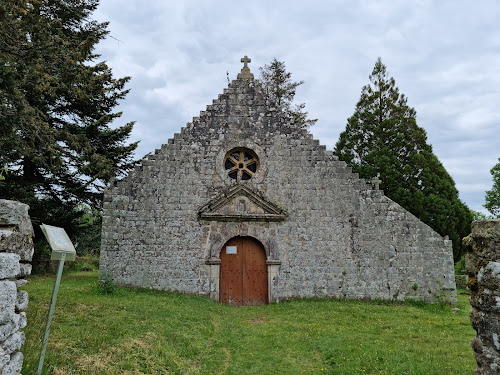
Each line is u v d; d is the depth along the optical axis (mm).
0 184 15711
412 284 13953
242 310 12602
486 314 3816
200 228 14094
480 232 4008
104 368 6035
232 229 14211
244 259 14305
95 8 17578
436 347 8195
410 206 18344
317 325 10250
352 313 11836
